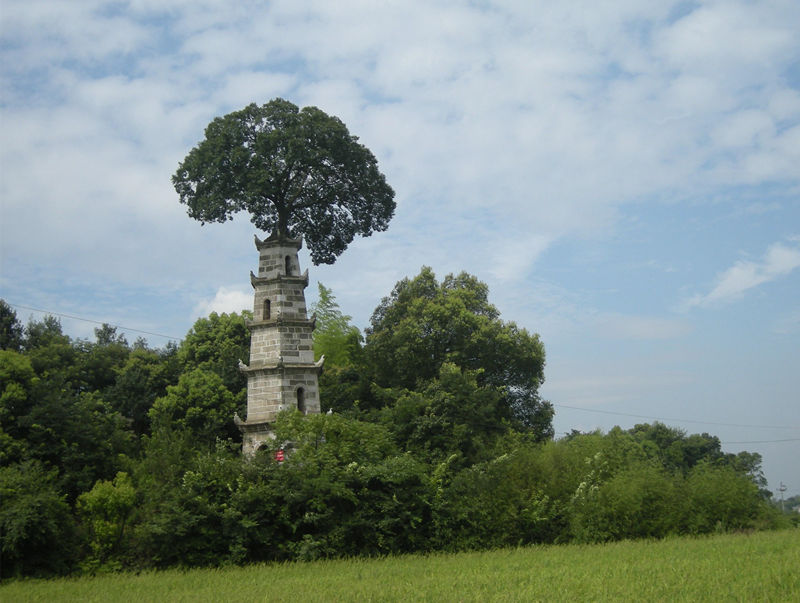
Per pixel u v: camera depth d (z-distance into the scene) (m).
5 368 55.31
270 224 66.19
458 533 54.03
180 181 66.12
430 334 82.50
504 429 72.12
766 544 46.97
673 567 38.19
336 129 64.56
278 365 59.41
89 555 46.34
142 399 81.81
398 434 67.44
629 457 64.88
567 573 38.00
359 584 36.69
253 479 51.31
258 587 37.16
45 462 52.72
